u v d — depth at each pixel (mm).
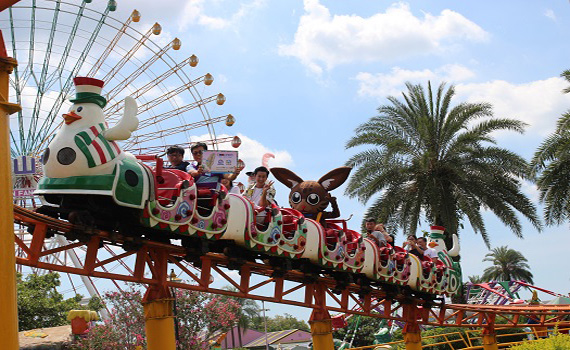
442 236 25656
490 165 33594
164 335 13453
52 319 32656
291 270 17031
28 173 24141
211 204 13594
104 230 12359
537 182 29047
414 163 34156
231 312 27000
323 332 18047
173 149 14070
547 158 29047
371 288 20141
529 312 26750
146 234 13539
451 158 33781
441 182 33812
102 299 26891
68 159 11305
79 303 37000
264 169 16375
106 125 11906
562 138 28875
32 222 11500
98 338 24000
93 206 11570
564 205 28891
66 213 11867
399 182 34250
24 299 32250
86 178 11312
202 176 13898
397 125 34688
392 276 20000
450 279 24141
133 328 25516
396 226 34469
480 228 33781
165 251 13758
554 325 29969
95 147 11398
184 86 26594
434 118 34500
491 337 28094
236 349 73125
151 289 13695
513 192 34062
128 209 11969
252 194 16547
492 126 33562
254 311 76500
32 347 22094
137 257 13359
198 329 25719
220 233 13703
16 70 24469
